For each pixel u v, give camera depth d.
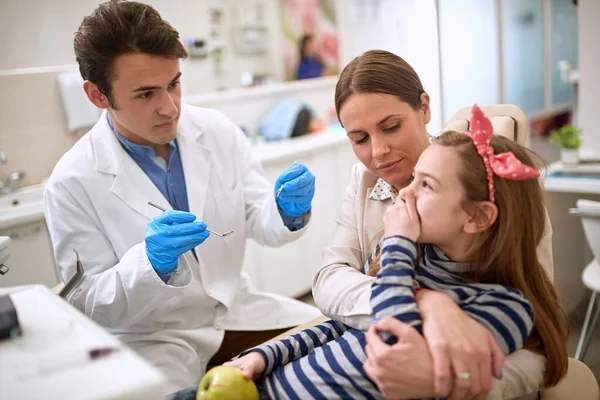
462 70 2.07
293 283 3.12
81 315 0.80
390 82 0.99
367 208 1.16
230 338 1.54
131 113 1.32
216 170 1.59
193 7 3.44
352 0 4.18
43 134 2.63
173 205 1.53
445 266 0.89
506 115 1.21
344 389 0.86
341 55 4.35
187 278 1.31
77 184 1.41
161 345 1.40
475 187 0.83
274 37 3.93
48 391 0.61
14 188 2.50
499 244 0.85
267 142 3.45
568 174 2.37
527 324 0.82
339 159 3.33
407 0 1.77
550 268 1.02
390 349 0.78
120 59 1.25
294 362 0.94
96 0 2.78
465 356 0.75
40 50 2.63
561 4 4.42
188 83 3.43
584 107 2.62
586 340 2.04
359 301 0.96
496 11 2.69
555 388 0.96
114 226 1.43
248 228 1.65
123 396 0.60
